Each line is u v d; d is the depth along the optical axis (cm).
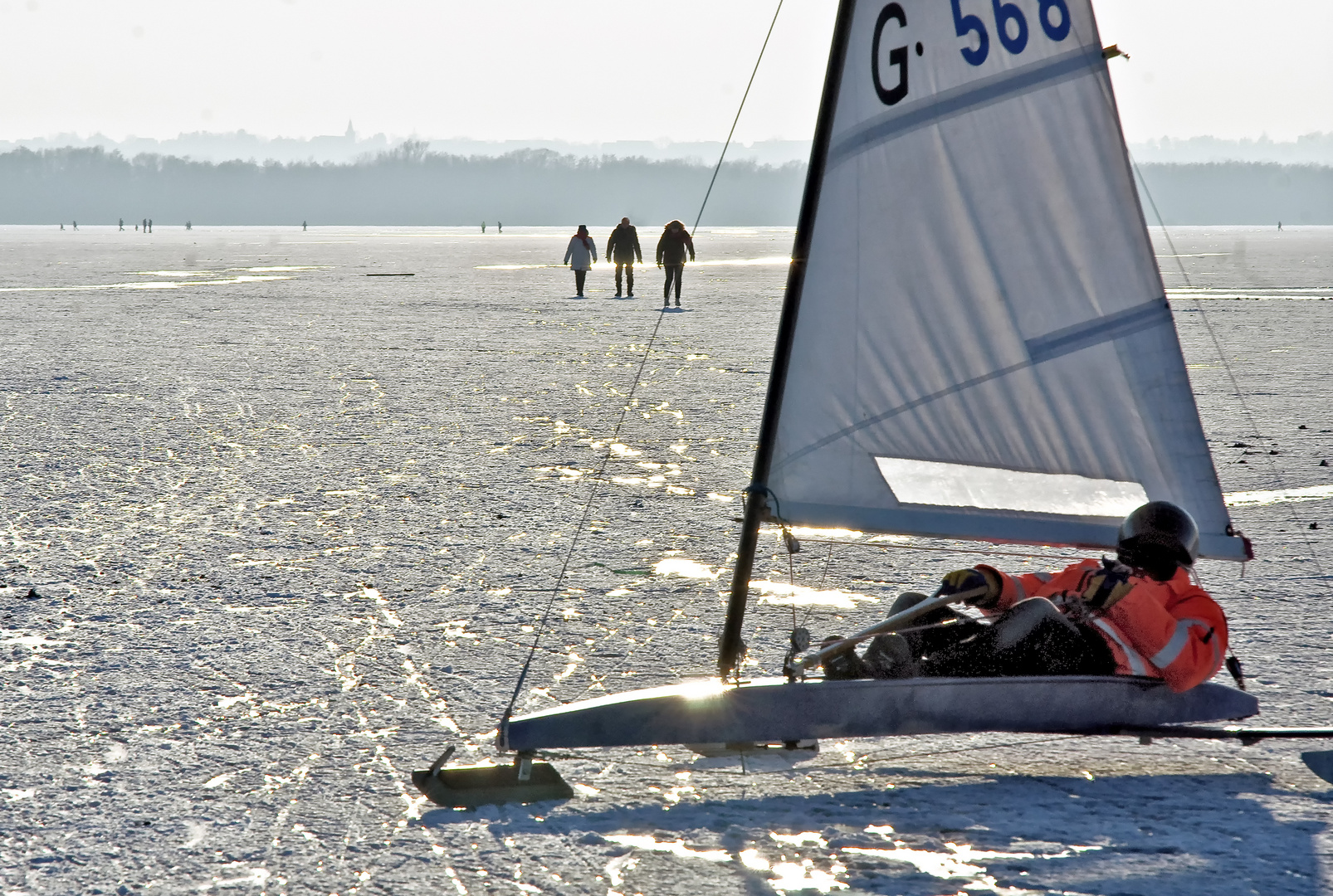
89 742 1691
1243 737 1631
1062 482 1698
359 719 1791
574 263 11912
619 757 1675
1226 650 1688
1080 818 1479
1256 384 5788
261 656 2064
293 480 3547
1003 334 1648
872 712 1577
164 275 15538
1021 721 1609
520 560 2725
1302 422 4688
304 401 5141
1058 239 1652
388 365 6412
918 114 1585
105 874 1319
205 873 1325
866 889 1296
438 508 3228
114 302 10781
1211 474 1722
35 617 2255
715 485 3566
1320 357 6850
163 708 1823
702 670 2014
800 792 1557
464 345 7438
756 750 1677
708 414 4909
